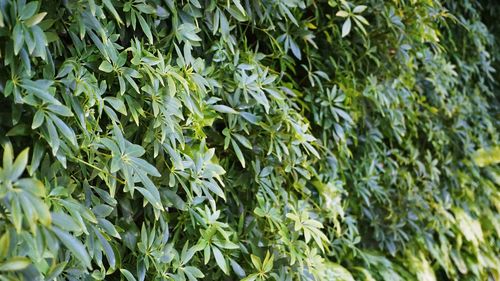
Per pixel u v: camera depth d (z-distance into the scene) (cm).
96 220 99
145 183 107
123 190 109
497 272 277
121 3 115
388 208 220
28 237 82
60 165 102
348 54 185
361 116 200
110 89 115
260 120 146
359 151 206
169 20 129
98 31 104
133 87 112
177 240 132
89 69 112
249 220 152
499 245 291
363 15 189
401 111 216
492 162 277
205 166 127
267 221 152
